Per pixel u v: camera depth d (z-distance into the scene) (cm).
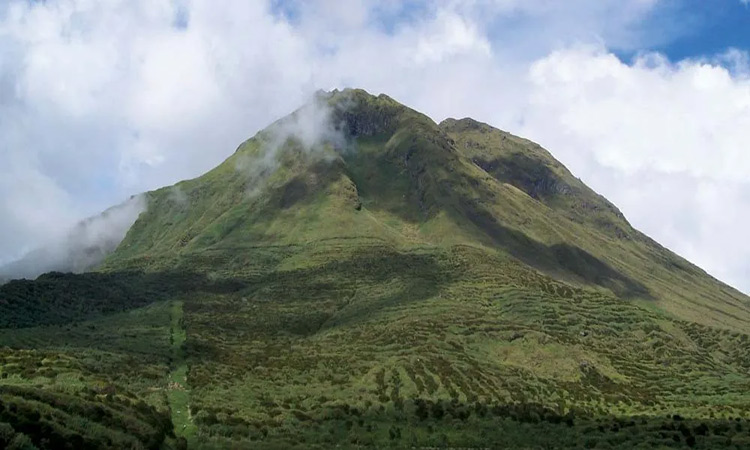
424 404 10656
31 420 5459
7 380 8731
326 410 10056
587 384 13925
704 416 11419
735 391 14262
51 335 13950
